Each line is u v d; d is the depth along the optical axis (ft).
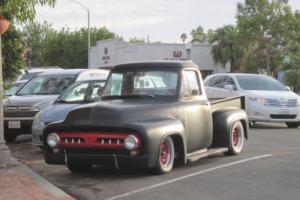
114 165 30.68
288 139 49.03
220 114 38.22
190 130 33.86
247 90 62.59
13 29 43.24
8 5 38.45
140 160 30.04
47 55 259.19
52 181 31.94
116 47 218.18
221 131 37.99
